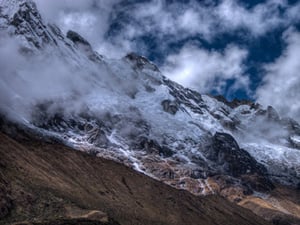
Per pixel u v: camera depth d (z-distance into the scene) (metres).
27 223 166.62
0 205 169.75
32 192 194.38
